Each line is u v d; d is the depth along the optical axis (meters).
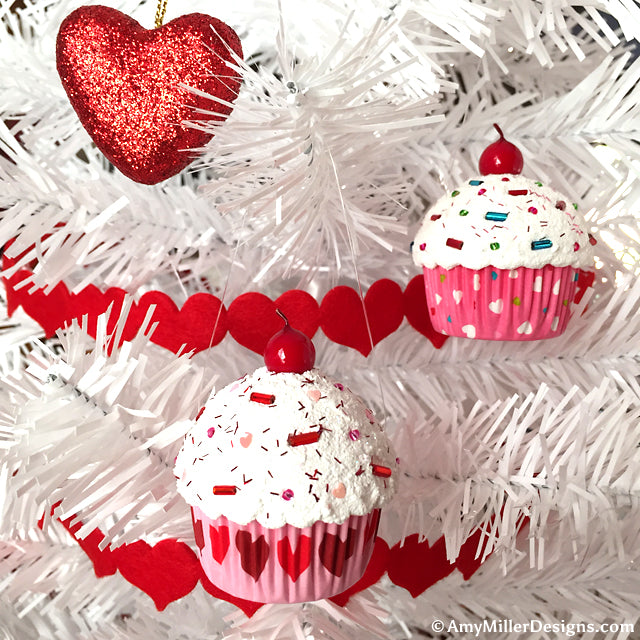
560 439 0.31
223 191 0.32
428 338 0.35
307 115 0.26
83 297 0.33
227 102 0.27
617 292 0.34
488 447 0.31
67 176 0.34
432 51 0.29
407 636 0.40
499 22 0.33
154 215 0.36
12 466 0.27
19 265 0.31
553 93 0.40
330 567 0.26
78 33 0.29
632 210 0.37
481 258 0.29
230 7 0.35
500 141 0.31
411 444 0.33
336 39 0.30
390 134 0.32
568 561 0.35
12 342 0.40
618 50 0.39
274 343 0.27
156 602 0.32
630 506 0.33
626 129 0.35
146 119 0.29
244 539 0.25
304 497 0.24
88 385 0.27
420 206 0.38
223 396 0.27
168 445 0.29
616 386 0.35
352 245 0.29
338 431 0.25
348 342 0.33
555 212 0.29
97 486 0.27
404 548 0.33
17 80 0.35
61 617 0.38
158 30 0.29
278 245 0.34
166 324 0.32
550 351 0.36
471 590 0.36
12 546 0.37
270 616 0.30
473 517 0.30
